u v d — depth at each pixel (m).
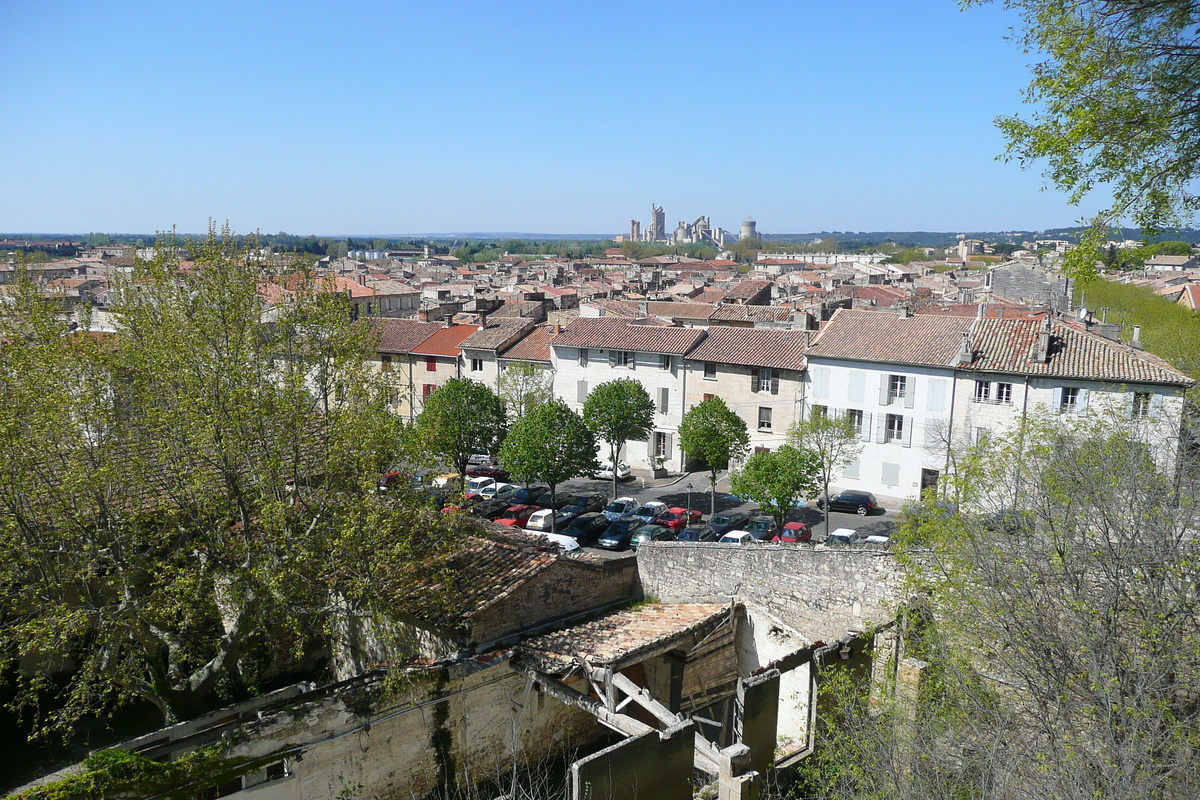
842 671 18.17
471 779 20.41
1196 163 11.20
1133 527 14.89
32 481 19.44
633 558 25.72
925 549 19.05
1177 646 13.52
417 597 21.58
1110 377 39.81
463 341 62.59
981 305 51.19
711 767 19.69
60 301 23.92
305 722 17.42
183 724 17.97
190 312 23.12
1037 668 14.49
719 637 23.80
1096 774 12.70
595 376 57.59
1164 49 11.11
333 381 24.16
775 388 51.62
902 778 14.42
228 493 21.89
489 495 48.19
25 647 19.09
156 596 20.62
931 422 45.12
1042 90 12.23
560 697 19.91
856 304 89.00
